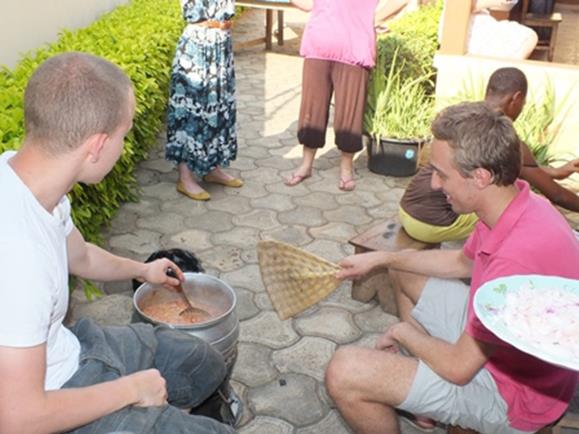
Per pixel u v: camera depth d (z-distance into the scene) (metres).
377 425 2.49
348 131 5.14
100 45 4.87
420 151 5.42
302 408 3.02
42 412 1.65
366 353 2.46
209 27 4.51
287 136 6.35
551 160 5.17
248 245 4.36
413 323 2.95
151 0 6.90
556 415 2.30
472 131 2.12
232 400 2.94
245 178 5.37
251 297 3.80
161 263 2.61
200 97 4.62
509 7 7.48
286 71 8.60
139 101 4.59
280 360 3.31
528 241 2.09
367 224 4.72
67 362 1.97
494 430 2.37
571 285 1.73
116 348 2.12
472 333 2.18
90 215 3.87
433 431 2.91
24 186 1.70
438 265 2.81
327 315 3.66
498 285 1.71
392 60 5.78
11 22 4.80
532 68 5.63
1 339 1.61
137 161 5.23
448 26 5.79
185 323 2.70
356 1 4.88
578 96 5.55
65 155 1.71
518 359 2.26
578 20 11.49
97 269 2.38
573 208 3.68
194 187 4.95
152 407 1.91
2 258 1.62
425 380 2.37
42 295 1.65
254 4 8.61
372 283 3.67
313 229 4.62
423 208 3.52
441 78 5.89
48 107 1.67
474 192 2.19
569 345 1.49
